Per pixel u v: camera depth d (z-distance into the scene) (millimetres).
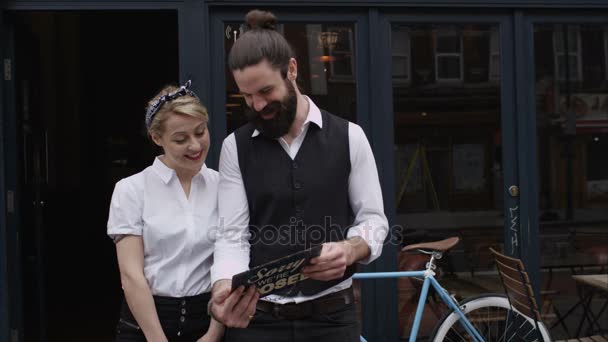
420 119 3588
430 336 3180
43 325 3811
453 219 3637
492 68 3635
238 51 1639
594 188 3727
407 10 3539
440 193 3617
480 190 3650
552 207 3719
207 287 1927
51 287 5484
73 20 6523
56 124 6391
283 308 1775
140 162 6758
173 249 1896
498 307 3264
